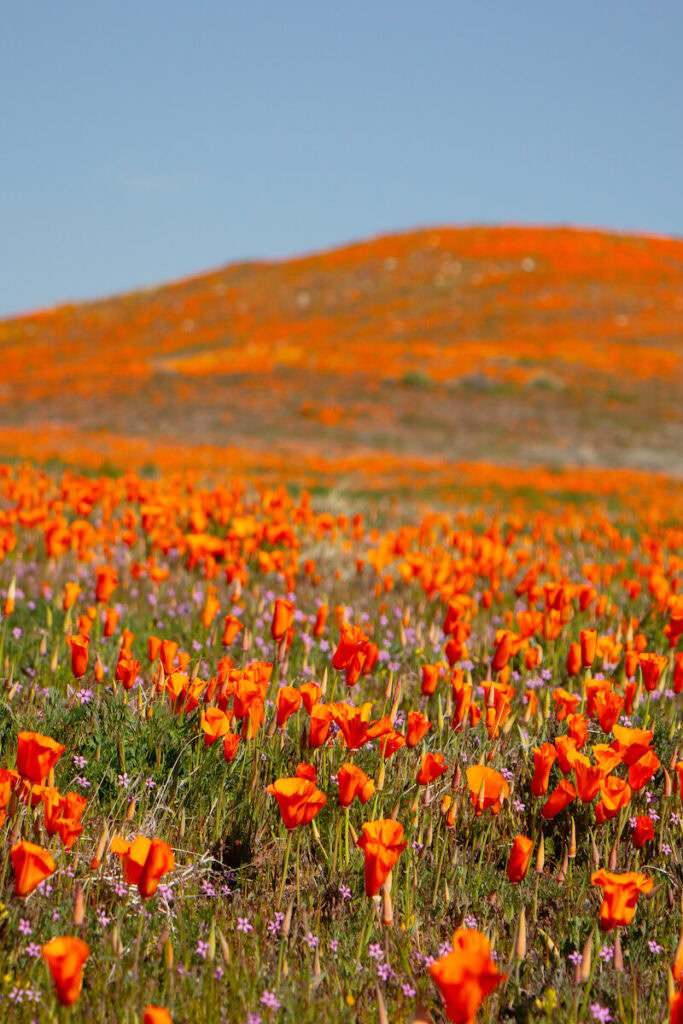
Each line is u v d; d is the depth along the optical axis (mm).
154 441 33719
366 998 2143
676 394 45156
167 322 71688
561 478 23219
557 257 78312
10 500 8688
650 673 3238
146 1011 1580
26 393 42500
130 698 3359
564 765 2557
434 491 18406
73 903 2244
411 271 77125
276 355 50281
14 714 3066
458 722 3084
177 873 2531
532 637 4914
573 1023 2078
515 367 47594
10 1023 1901
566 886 2676
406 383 44219
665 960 2414
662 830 2924
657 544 7457
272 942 2338
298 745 3148
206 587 5660
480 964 1490
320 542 7758
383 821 2010
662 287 72438
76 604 4781
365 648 3400
